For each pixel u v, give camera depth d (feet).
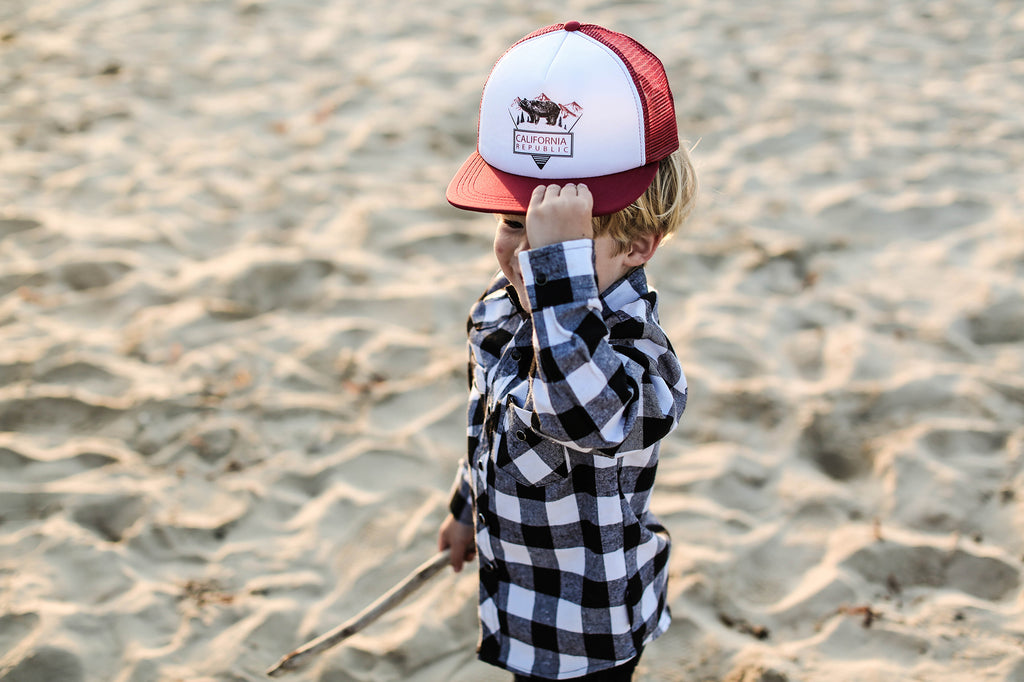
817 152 14.66
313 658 6.69
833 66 17.89
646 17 20.44
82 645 6.68
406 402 9.42
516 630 4.53
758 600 7.23
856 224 12.68
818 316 10.77
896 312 10.78
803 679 6.47
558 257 3.76
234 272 11.40
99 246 11.85
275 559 7.59
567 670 4.48
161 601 7.10
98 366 9.66
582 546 4.33
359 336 10.37
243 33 19.38
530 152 3.95
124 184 13.44
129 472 8.39
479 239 12.40
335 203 13.21
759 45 18.93
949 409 9.12
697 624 6.95
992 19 20.10
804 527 7.93
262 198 13.28
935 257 11.84
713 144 15.02
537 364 3.80
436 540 7.80
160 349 10.09
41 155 14.21
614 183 3.92
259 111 15.96
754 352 10.13
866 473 8.50
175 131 15.21
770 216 12.92
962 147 14.65
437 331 10.57
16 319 10.48
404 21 20.24
